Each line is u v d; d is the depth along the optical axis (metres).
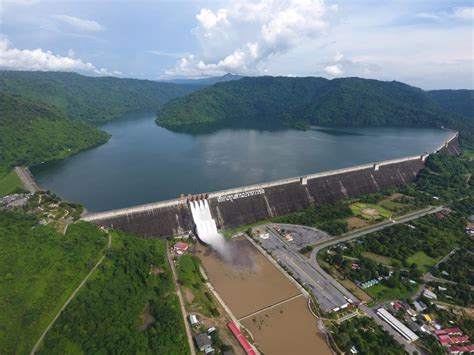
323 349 81.25
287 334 85.38
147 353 72.69
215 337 78.69
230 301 97.12
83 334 76.12
